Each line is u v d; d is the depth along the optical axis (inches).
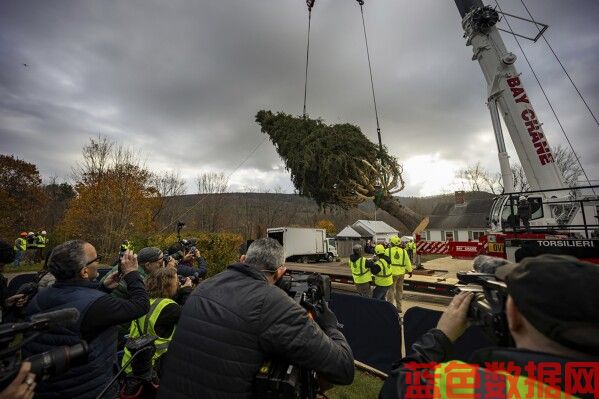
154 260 141.7
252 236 1093.1
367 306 178.4
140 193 813.2
